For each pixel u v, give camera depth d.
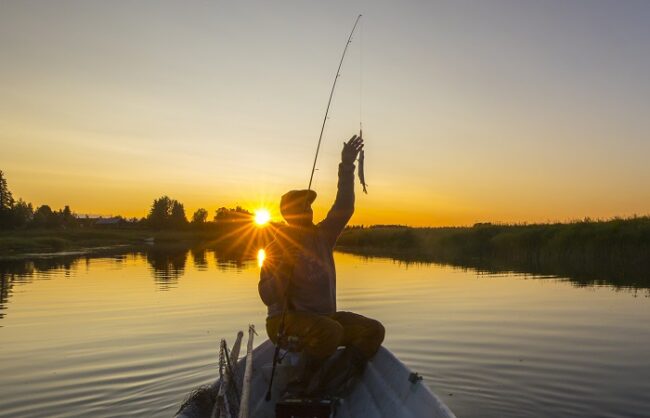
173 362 8.40
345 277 20.66
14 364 8.41
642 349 8.70
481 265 25.70
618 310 12.38
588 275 20.00
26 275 23.55
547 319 11.37
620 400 6.40
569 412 6.04
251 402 5.11
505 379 7.23
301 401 4.50
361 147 5.10
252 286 18.64
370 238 48.25
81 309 13.77
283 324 4.71
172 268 27.38
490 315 11.95
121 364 8.34
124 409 6.39
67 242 65.00
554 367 7.75
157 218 118.62
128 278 21.89
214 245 67.38
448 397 6.55
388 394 4.59
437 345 9.12
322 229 5.07
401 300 14.43
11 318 12.51
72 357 8.81
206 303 14.54
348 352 5.28
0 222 89.81
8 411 6.38
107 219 142.88
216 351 9.04
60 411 6.36
